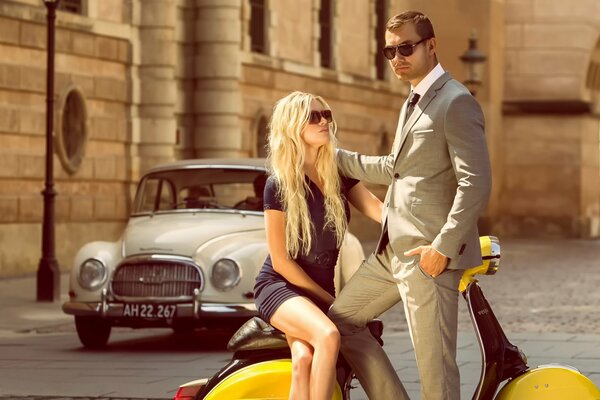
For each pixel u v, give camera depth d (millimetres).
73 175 25500
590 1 44062
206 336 14688
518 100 44531
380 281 6250
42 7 24422
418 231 6109
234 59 30203
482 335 6176
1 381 11102
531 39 44438
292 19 33938
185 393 6230
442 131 6043
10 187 23719
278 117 6141
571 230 44156
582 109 44031
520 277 24000
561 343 13602
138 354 12953
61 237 25062
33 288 21203
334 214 6164
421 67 6156
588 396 6133
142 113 27844
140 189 14258
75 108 25719
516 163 44719
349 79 36781
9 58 23688
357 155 6367
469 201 5969
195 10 30234
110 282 13117
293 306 6031
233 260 12820
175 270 12922
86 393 10430
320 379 5875
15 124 23781
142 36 27797
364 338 6242
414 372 11336
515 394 6105
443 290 6098
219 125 30109
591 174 45531
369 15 38906
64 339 14430
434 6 43031
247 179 13938
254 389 6059
